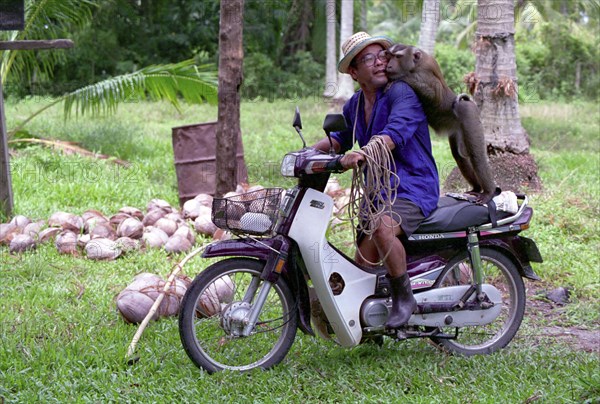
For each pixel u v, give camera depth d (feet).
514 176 31.24
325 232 14.10
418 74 14.14
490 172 15.11
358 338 14.40
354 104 15.07
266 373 14.15
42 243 23.73
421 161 14.43
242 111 67.21
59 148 38.78
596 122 67.05
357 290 14.42
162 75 36.06
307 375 14.35
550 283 21.26
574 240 24.94
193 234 24.18
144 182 33.63
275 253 14.16
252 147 44.04
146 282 17.54
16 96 65.21
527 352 15.64
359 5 97.30
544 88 99.40
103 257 22.53
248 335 14.12
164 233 23.91
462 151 15.39
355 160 13.28
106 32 91.40
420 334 14.88
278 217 14.19
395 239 14.07
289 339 14.67
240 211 14.01
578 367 14.71
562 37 102.32
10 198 26.81
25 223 25.09
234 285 16.58
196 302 14.06
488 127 31.50
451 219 14.83
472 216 15.03
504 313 18.06
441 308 14.89
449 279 15.92
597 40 104.94
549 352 15.69
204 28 96.63
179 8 97.40
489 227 15.20
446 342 15.60
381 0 112.88
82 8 38.96
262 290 14.15
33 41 25.82
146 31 96.53
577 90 99.60
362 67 14.29
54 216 24.90
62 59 83.82
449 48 97.14
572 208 27.63
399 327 14.26
